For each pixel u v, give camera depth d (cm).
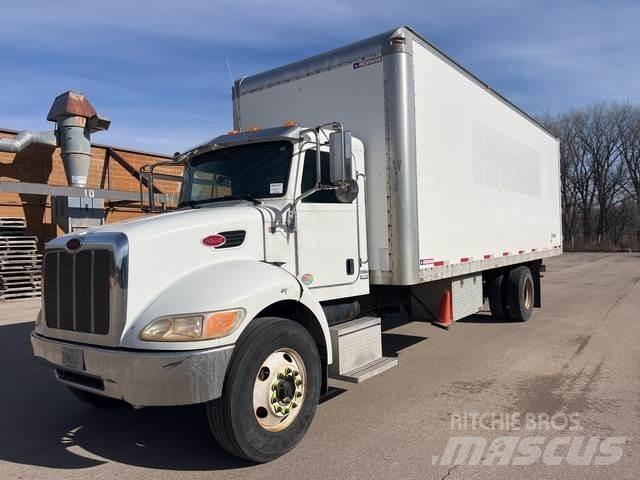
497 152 863
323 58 619
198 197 538
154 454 416
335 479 363
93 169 1798
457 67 709
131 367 348
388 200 562
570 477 361
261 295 388
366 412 499
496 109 859
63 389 611
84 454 420
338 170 453
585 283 1767
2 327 1015
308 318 455
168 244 387
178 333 347
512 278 978
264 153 504
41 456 417
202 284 376
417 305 705
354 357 499
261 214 451
